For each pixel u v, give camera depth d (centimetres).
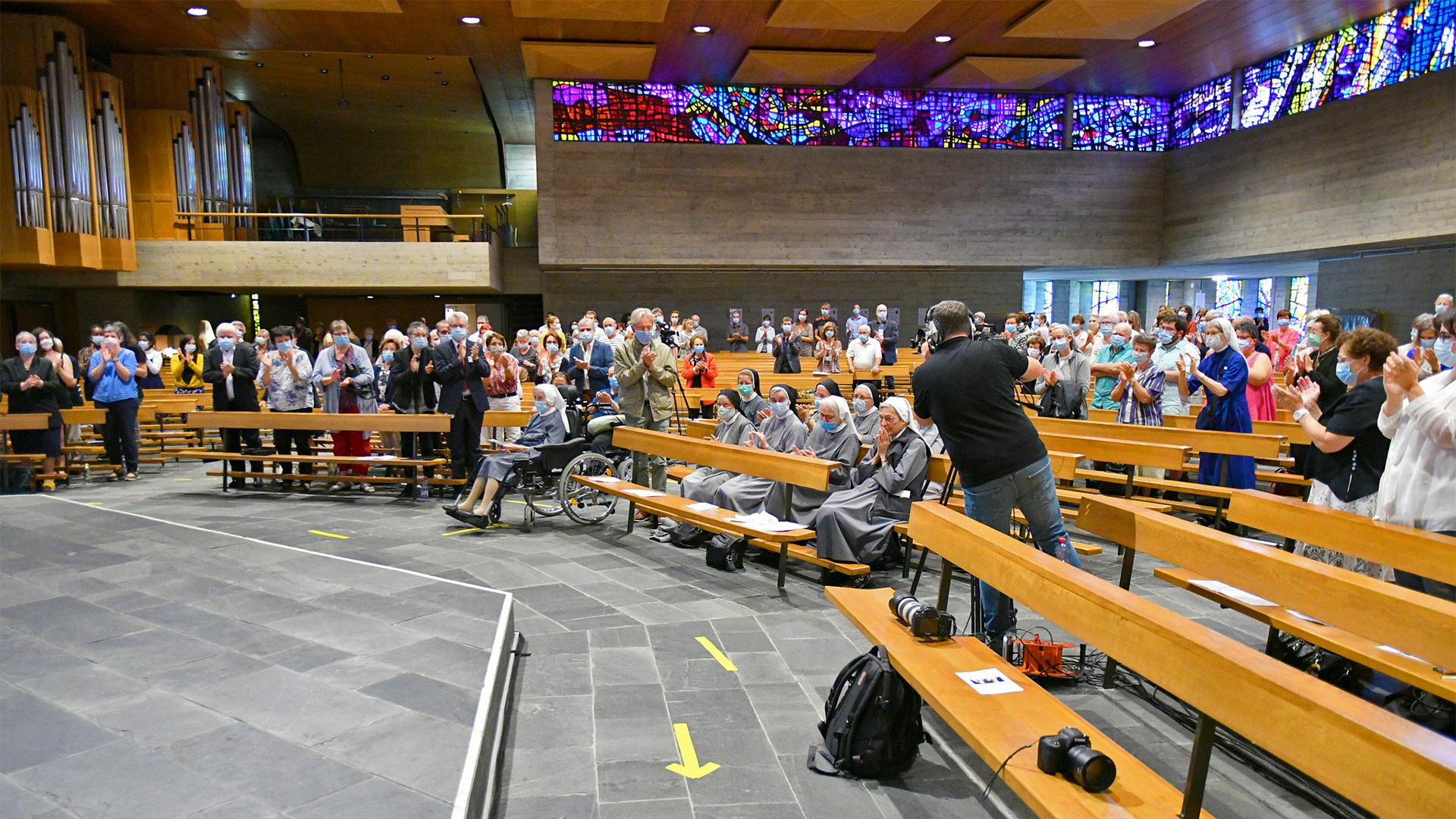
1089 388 873
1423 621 250
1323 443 395
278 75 2133
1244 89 2045
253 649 364
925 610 320
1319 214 1816
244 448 940
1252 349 643
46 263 1606
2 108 1541
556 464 708
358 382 897
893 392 1512
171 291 2086
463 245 1947
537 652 413
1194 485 641
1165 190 2283
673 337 1331
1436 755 158
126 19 1673
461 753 271
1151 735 325
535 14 1612
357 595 446
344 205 2527
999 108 2247
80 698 313
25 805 239
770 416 673
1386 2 1606
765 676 385
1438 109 1559
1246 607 351
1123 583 385
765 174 2172
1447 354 496
